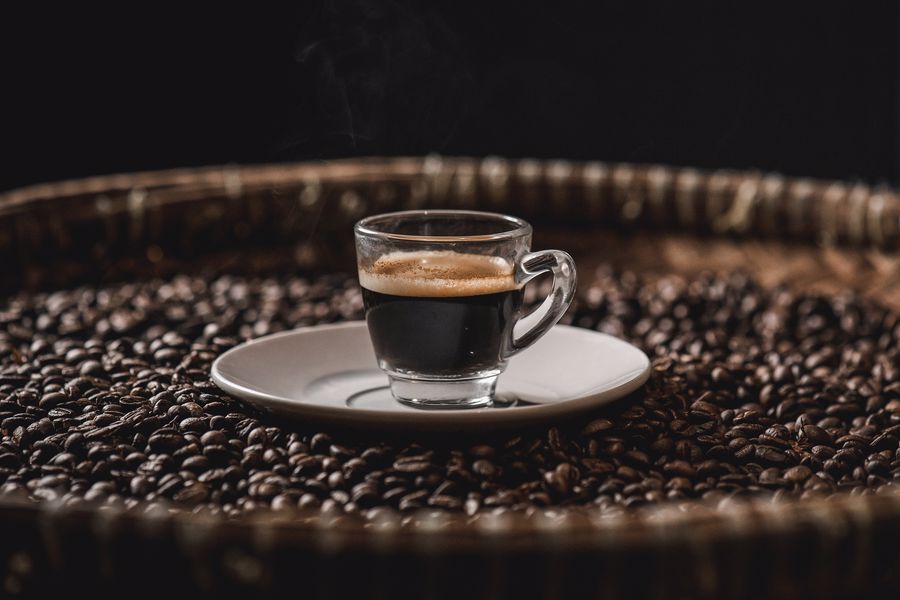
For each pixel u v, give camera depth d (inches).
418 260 22.1
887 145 65.7
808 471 20.5
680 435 21.5
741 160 66.9
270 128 62.1
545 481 19.8
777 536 17.6
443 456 20.4
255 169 36.0
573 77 66.1
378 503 19.4
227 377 22.0
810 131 66.0
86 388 23.0
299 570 17.4
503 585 17.3
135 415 21.6
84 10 56.7
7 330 27.0
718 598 17.6
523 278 22.4
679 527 17.5
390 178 35.0
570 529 17.4
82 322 27.5
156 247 32.9
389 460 20.2
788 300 29.4
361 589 17.4
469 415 20.2
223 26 59.3
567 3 64.9
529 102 66.6
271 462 20.3
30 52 56.6
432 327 21.8
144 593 17.7
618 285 31.1
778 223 34.2
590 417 21.4
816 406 23.2
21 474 20.2
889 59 64.1
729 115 66.1
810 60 64.7
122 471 20.2
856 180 66.6
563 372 23.4
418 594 17.4
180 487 19.6
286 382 22.9
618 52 65.6
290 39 61.0
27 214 31.3
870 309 29.1
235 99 60.9
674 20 64.7
